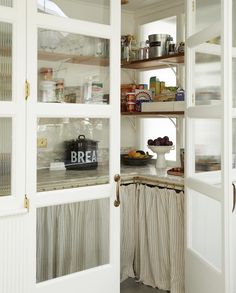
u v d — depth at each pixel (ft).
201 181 8.61
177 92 10.84
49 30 7.93
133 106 12.19
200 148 8.81
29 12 7.52
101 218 8.85
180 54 10.42
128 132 13.48
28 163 7.62
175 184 9.90
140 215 10.82
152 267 10.59
